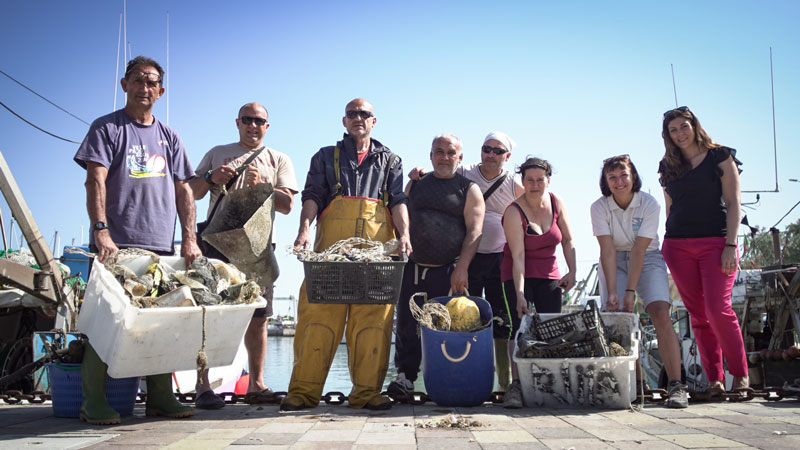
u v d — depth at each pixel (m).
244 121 5.90
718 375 5.50
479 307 5.46
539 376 4.93
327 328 5.09
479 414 4.57
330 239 5.23
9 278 4.78
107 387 4.55
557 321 5.18
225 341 4.14
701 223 5.35
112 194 4.81
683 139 5.37
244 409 5.03
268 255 4.98
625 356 4.79
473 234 5.66
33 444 3.38
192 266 4.53
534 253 5.78
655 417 4.33
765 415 4.30
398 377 5.77
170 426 4.09
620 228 5.61
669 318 5.32
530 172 5.59
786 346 8.57
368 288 4.54
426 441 3.46
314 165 5.54
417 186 5.93
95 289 4.20
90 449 3.25
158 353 3.89
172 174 5.15
